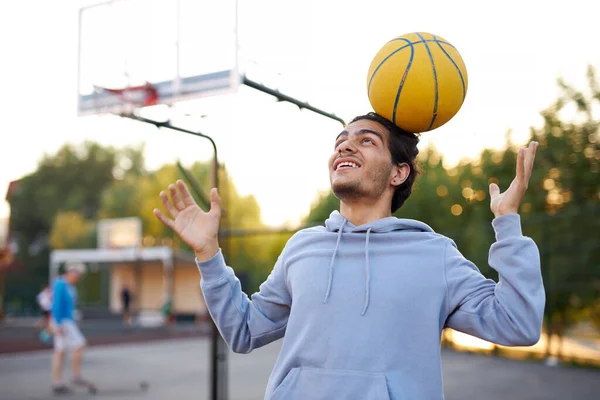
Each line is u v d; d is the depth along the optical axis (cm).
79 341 818
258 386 863
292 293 188
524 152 167
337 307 174
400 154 193
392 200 202
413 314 168
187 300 2652
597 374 970
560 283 1120
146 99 385
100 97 404
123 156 5353
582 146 1209
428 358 166
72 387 846
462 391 797
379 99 195
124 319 2383
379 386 161
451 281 170
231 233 719
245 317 203
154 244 3644
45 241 4838
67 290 823
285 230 718
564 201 1221
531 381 892
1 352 1345
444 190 1664
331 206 1980
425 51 195
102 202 4650
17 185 4853
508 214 167
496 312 163
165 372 1025
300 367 176
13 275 3662
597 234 1095
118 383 891
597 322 1220
